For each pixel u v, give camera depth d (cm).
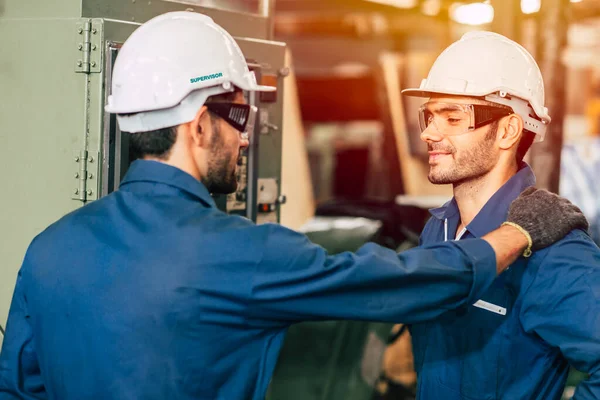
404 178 751
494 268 169
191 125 169
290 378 352
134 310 155
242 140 181
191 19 178
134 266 157
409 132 798
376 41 828
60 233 167
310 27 828
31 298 167
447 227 210
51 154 229
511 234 175
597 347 171
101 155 223
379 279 160
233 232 158
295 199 565
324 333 358
